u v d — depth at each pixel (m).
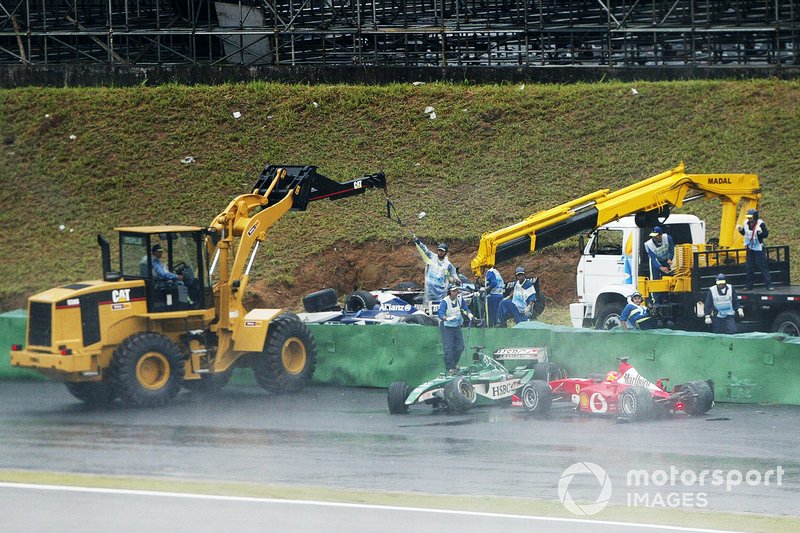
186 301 78.25
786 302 81.62
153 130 153.25
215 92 158.38
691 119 140.62
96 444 62.69
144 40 173.50
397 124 149.38
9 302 126.50
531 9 163.75
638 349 74.69
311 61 170.62
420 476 53.53
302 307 122.62
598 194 90.69
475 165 140.50
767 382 70.75
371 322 94.56
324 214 135.62
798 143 133.75
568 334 77.19
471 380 71.62
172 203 140.88
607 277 95.75
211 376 81.50
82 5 175.12
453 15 168.00
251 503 47.75
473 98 151.25
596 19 158.88
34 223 139.75
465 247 127.81
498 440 61.91
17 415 73.19
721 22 152.50
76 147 151.50
